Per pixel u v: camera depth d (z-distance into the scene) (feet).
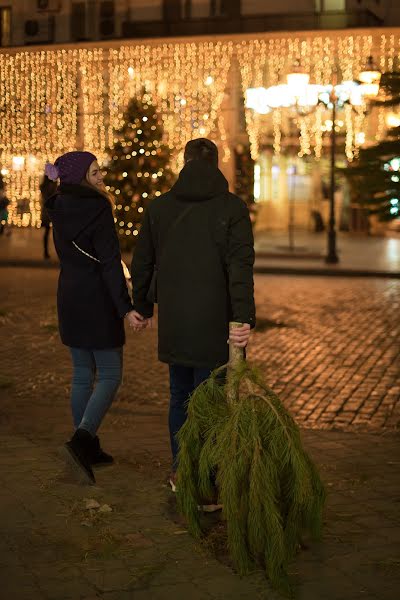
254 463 14.25
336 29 108.37
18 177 128.26
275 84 113.19
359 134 82.33
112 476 19.62
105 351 19.47
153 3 129.29
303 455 14.76
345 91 93.40
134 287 18.06
